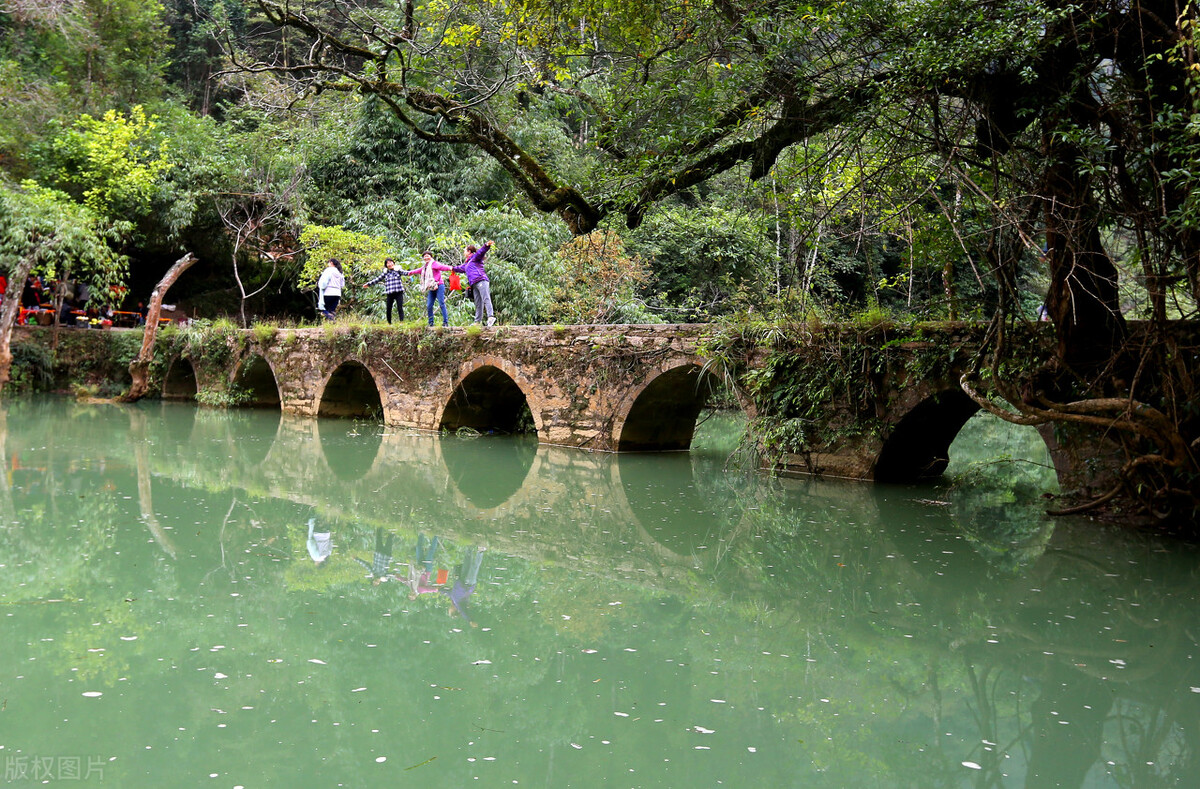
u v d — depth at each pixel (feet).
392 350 50.34
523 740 11.84
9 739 11.44
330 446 41.55
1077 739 12.26
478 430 48.93
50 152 69.26
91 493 28.32
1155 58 19.99
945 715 12.98
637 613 17.61
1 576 18.83
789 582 19.97
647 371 38.29
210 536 23.16
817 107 23.85
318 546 22.59
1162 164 21.47
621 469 35.91
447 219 67.67
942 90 21.49
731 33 23.90
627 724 12.41
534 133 62.28
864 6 20.92
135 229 71.56
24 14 74.43
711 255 69.10
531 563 21.57
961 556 22.09
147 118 77.97
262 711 12.56
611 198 26.84
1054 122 21.50
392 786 10.52
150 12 82.23
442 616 17.15
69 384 68.08
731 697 13.46
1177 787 10.93
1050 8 20.72
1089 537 24.11
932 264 30.12
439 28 29.09
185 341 64.95
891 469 32.60
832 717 12.82
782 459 34.19
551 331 42.45
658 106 25.75
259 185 72.18
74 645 14.83
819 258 47.37
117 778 10.52
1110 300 23.89
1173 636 16.47
